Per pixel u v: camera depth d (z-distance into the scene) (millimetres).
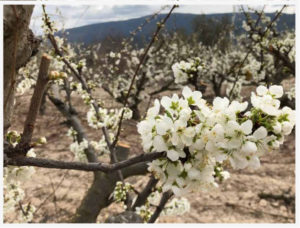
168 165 1249
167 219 5316
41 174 6777
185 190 1248
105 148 3951
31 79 2938
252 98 1195
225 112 1143
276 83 5191
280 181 6543
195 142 1150
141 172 3461
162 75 8680
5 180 1787
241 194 6152
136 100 7090
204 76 7086
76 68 3361
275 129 1134
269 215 5484
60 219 4957
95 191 3578
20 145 1148
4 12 1035
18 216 4656
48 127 9484
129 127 8625
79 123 4176
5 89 1115
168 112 1191
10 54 1086
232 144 1126
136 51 8102
